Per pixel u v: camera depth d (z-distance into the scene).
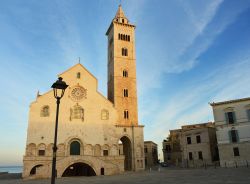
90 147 73.75
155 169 82.62
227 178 36.53
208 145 82.69
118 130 78.31
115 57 88.25
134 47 92.38
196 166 81.88
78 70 78.75
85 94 77.50
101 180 45.66
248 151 67.94
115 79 85.81
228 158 70.06
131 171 74.50
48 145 69.38
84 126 74.69
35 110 70.69
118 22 92.00
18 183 44.75
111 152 75.56
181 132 90.00
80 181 45.25
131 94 86.25
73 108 75.00
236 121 70.81
